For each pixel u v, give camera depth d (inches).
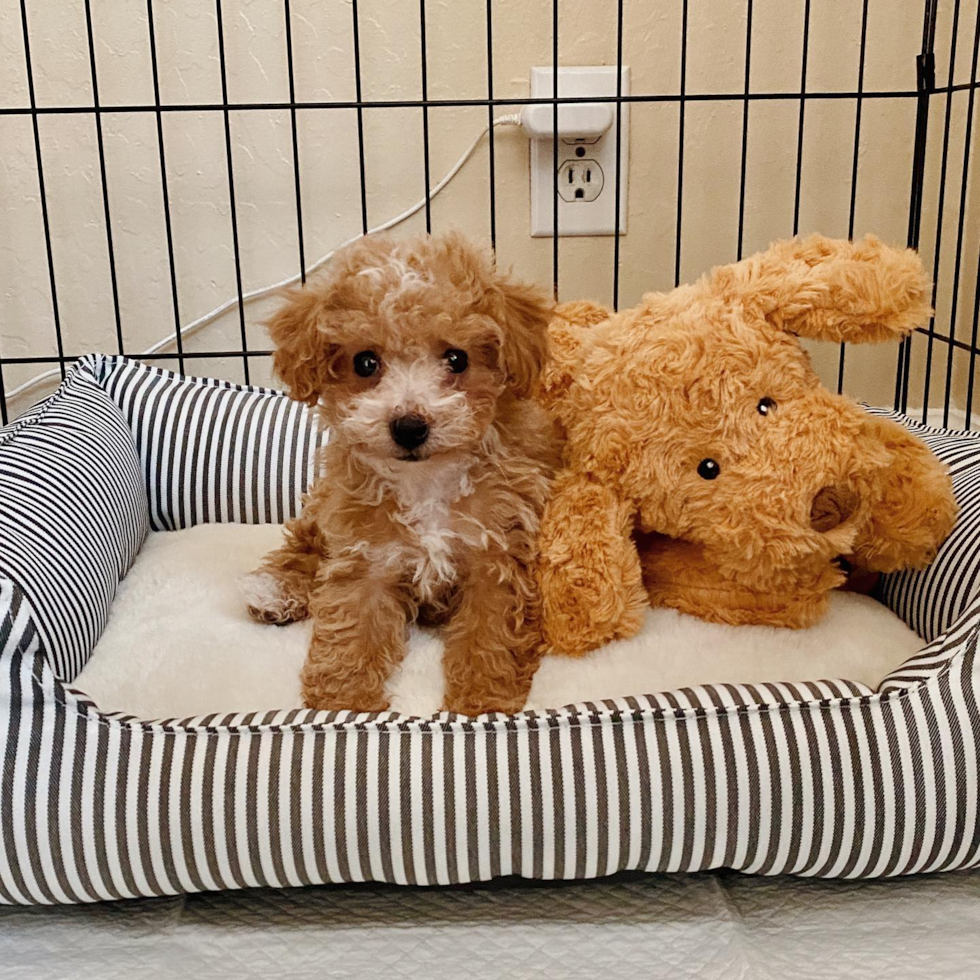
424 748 13.3
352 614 15.9
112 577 19.0
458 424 14.9
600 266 28.1
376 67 26.8
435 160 27.4
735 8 26.3
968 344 28.6
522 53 26.6
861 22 26.2
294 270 28.2
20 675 13.0
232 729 13.4
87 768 13.0
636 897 13.8
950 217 28.1
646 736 13.4
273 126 27.1
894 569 16.8
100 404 22.6
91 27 25.6
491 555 16.1
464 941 13.1
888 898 13.7
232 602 18.9
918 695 13.4
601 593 15.7
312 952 13.0
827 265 15.6
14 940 13.1
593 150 27.1
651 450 15.6
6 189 27.3
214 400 24.0
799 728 13.3
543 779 13.1
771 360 15.3
